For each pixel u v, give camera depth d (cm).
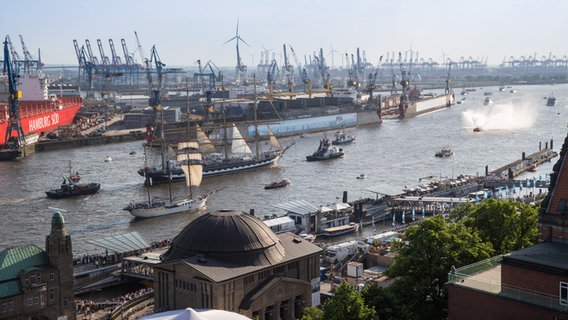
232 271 13938
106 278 18788
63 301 15288
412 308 11881
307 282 15200
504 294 9394
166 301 14538
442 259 12006
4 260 14875
